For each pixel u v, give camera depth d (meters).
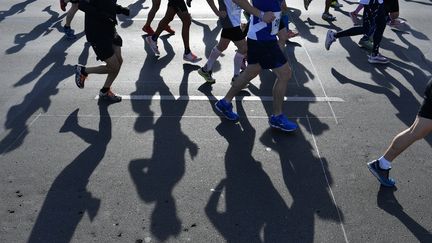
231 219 3.81
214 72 6.89
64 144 4.94
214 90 6.27
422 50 7.82
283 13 6.00
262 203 4.01
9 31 8.82
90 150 4.82
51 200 4.05
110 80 5.80
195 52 7.69
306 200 4.05
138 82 6.52
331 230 3.69
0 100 5.96
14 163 4.60
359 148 4.88
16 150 4.83
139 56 7.50
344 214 3.88
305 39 8.30
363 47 7.92
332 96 6.08
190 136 5.10
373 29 6.96
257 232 3.67
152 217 3.83
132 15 9.70
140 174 4.42
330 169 4.51
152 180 4.32
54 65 7.15
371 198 4.08
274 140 5.02
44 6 10.62
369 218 3.83
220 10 5.93
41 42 8.20
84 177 4.37
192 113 5.62
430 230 3.71
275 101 5.07
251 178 4.36
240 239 3.59
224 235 3.63
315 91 6.22
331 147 4.89
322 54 7.59
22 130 5.23
